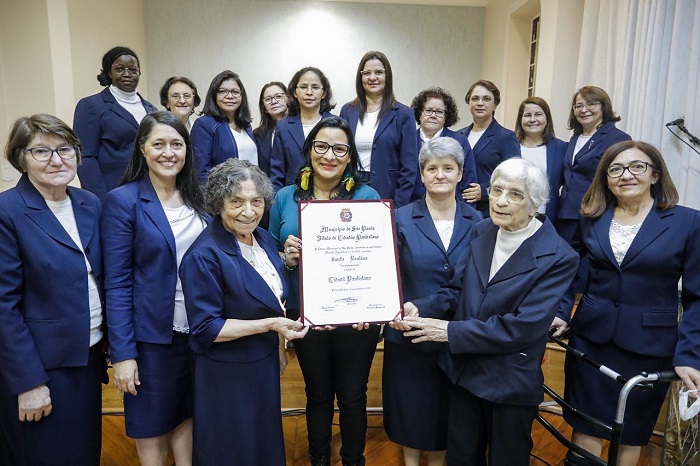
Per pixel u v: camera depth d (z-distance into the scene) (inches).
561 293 55.7
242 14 227.6
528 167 56.5
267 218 99.4
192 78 229.0
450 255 67.3
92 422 62.6
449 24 236.2
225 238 57.5
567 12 162.1
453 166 66.0
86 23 167.2
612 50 141.9
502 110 217.8
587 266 71.5
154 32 224.2
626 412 67.1
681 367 58.4
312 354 70.7
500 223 57.4
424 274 67.0
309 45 232.1
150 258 60.4
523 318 54.8
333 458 86.2
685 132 114.3
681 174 117.9
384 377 74.0
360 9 231.5
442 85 240.7
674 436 76.4
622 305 65.1
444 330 58.8
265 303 57.1
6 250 54.4
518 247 58.2
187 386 65.6
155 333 60.9
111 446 89.1
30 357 55.4
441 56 238.4
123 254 60.1
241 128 114.3
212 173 57.1
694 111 114.2
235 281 56.0
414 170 99.5
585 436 72.1
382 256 63.1
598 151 109.6
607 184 67.4
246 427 57.6
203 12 225.6
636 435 67.7
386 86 100.3
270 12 228.5
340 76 235.1
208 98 109.5
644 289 63.7
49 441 58.7
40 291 56.4
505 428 58.4
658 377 55.7
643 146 63.2
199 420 57.8
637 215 65.4
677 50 117.8
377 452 89.0
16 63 156.0
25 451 58.1
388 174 100.0
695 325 59.7
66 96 156.9
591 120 113.3
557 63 164.1
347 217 63.2
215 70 229.9
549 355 119.0
